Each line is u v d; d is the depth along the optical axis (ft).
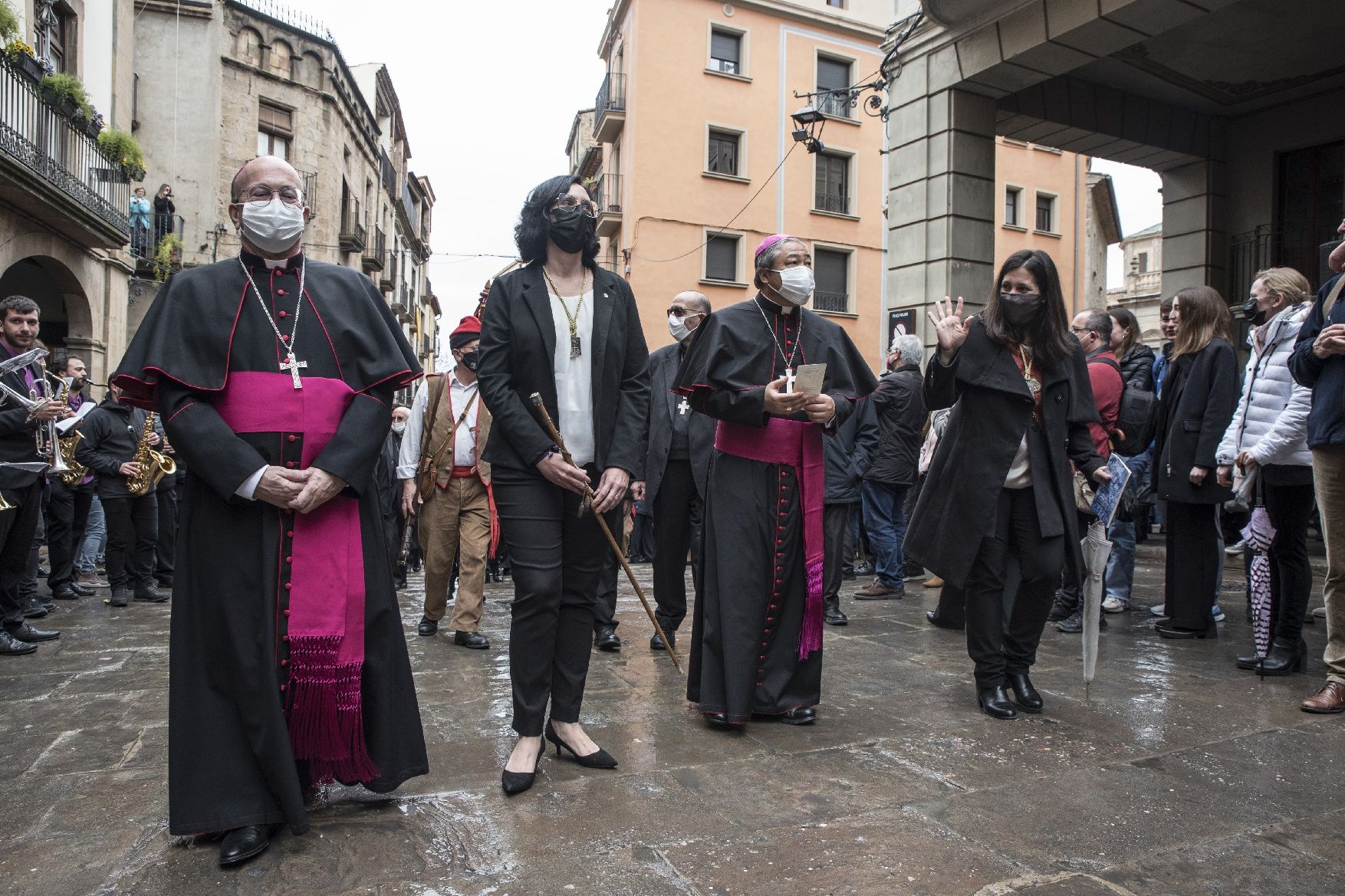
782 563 10.89
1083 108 32.48
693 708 11.75
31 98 35.29
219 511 7.49
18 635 16.21
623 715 11.39
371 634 7.99
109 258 45.73
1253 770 9.33
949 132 29.99
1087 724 11.00
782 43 77.05
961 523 11.24
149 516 22.09
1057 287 11.35
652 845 7.46
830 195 79.46
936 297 30.55
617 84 78.79
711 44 75.31
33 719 11.24
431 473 16.55
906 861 7.18
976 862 7.16
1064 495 11.29
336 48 70.28
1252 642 15.88
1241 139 34.73
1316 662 14.20
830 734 10.61
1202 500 15.38
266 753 7.30
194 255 60.64
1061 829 7.84
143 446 21.12
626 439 9.38
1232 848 7.49
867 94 79.41
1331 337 10.96
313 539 7.68
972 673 13.67
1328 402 11.33
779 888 6.71
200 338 7.53
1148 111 33.63
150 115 60.13
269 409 7.58
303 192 8.00
